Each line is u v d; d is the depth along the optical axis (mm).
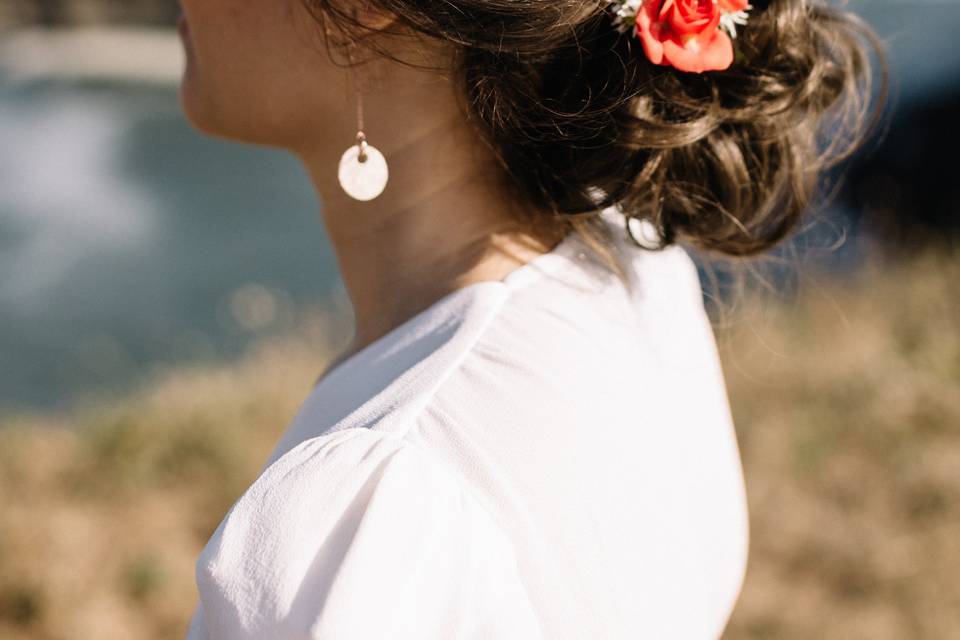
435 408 716
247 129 929
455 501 662
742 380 4711
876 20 3617
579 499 729
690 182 905
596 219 941
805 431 4227
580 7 775
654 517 810
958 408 4281
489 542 661
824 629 3230
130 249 10648
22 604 3203
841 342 5098
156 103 19781
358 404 777
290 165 14586
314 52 874
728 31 857
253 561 621
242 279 9734
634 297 922
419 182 885
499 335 776
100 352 7773
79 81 22109
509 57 797
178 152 15328
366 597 600
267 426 4566
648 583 786
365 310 957
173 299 9133
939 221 9680
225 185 13484
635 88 807
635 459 800
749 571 3539
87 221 11602
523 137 834
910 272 6141
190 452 4223
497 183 881
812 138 1015
